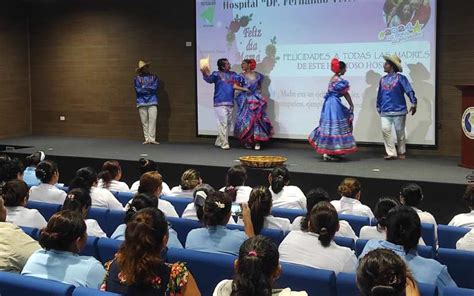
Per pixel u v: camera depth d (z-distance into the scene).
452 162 7.80
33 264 2.78
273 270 2.16
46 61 11.72
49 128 11.84
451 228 4.18
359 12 8.72
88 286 2.73
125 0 10.78
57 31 11.53
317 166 7.61
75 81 11.45
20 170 5.48
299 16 9.16
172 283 2.37
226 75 9.37
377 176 6.84
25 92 11.89
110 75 11.08
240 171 5.29
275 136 9.53
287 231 3.80
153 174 4.66
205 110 10.16
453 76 8.29
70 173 8.89
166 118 10.58
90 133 11.41
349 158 8.27
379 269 1.86
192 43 10.20
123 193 5.31
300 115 9.30
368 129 8.82
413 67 8.45
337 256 3.09
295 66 9.27
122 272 2.38
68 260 2.77
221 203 3.40
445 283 2.85
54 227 2.77
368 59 8.72
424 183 6.53
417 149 8.53
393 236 2.96
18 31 11.67
